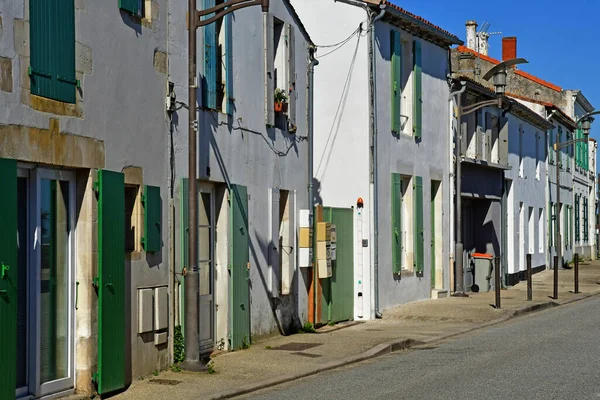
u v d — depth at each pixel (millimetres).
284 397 9688
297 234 15562
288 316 15133
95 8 9602
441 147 22250
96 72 9602
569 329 16062
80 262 9414
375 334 15312
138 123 10492
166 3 11211
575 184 43625
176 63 11438
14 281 8070
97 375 9391
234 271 12898
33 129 8516
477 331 16250
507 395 9508
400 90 19906
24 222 8672
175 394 9703
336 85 18469
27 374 8664
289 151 15273
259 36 14117
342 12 18453
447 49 22656
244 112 13539
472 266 25234
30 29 8469
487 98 25641
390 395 9625
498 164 26094
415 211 20391
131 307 10305
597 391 9695
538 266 34531
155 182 10883
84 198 9430
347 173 18297
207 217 12703
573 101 42625
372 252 18031
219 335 12914
